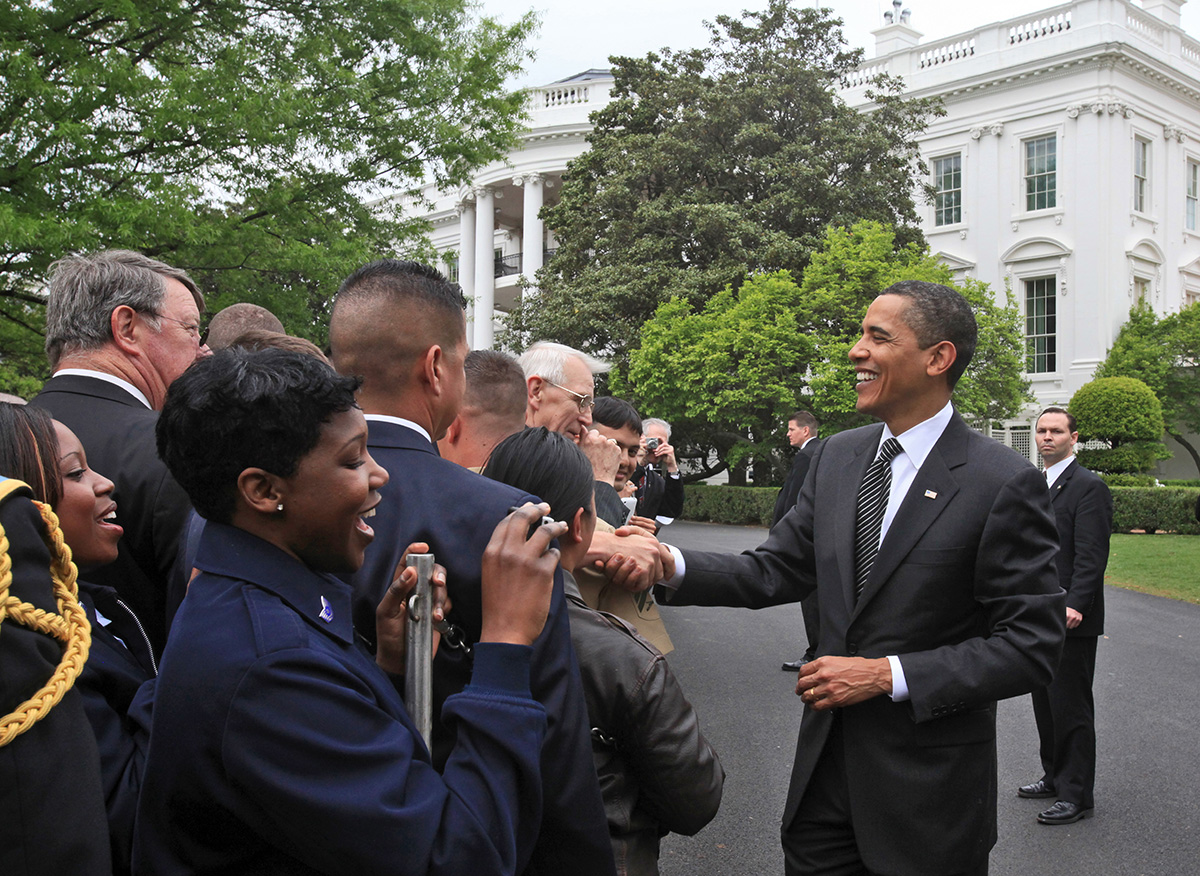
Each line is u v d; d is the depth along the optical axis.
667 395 20.89
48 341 2.29
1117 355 25.42
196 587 1.20
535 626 1.30
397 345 1.58
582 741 1.38
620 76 24.44
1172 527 18.62
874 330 2.39
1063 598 2.22
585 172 24.97
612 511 2.93
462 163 10.98
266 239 9.12
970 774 2.22
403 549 1.44
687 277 21.64
